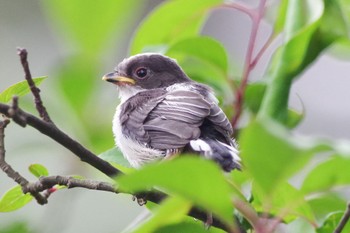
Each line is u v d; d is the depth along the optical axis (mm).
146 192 9070
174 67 13109
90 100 12062
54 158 16203
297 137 5918
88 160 8523
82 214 14836
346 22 10797
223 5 12039
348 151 5668
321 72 20938
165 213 6801
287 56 10672
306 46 10680
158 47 11352
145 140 10906
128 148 11195
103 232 14945
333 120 20281
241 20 22016
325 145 5730
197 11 12289
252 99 11492
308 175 7836
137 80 13055
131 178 5832
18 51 8062
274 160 6043
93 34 10711
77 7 10383
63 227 13984
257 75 18547
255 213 8086
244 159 6102
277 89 10609
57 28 11109
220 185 6324
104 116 12656
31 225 11312
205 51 11234
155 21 12391
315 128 20203
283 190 8688
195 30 12656
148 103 11344
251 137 5855
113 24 10586
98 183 8711
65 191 14469
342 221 7965
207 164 6125
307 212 9148
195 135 10227
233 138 11391
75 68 11547
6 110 7770
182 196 6441
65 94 11938
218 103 11969
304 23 10828
